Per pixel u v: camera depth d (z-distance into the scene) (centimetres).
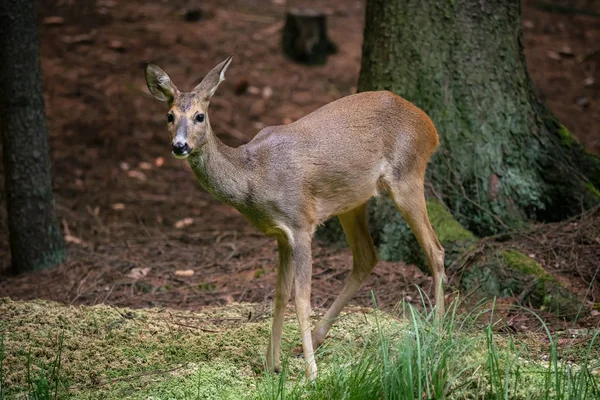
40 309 984
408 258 1157
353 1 2533
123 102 1917
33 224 1227
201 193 1641
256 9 2442
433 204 1158
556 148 1230
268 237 1371
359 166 856
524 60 1248
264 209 807
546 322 961
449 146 1179
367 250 920
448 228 1120
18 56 1195
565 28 2350
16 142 1212
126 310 993
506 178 1187
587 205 1192
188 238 1391
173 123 773
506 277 1043
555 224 1166
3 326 927
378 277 1109
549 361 785
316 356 797
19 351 859
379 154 880
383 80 1201
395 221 1168
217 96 1953
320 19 2119
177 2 2431
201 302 1082
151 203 1573
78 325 940
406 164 900
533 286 1021
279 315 829
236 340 903
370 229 1191
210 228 1466
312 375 775
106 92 1944
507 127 1191
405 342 719
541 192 1202
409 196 905
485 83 1182
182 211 1548
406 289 1069
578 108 1906
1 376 788
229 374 811
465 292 1052
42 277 1205
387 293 1064
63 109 1873
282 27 2303
